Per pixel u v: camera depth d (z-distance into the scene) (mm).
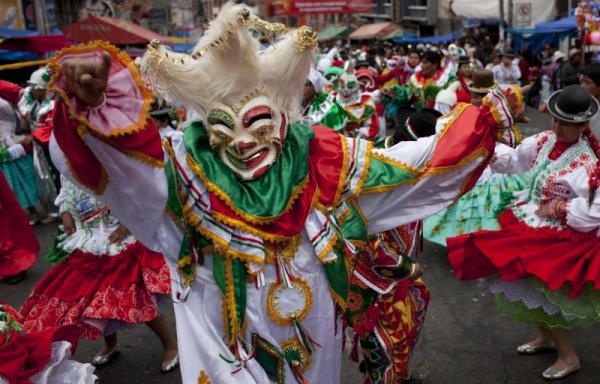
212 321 2273
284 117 2295
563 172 3297
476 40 27328
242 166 2211
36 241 2840
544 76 16766
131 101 1849
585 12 12461
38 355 2492
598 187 3123
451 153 2400
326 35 34656
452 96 6773
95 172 1886
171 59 2184
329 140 2414
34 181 7723
